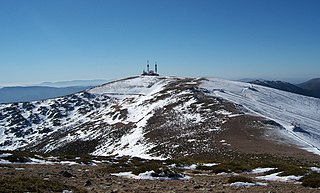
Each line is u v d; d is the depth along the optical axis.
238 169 32.34
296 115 133.38
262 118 97.06
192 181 23.91
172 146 82.94
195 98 129.38
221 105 115.31
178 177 26.20
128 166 33.34
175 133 94.94
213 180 24.78
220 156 66.56
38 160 36.38
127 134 111.56
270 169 32.88
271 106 143.50
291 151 67.19
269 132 84.44
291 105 160.00
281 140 78.19
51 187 17.20
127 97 195.38
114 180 23.31
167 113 119.25
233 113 103.19
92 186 19.98
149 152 82.69
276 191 19.34
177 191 18.72
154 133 99.56
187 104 124.00
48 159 38.03
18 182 17.28
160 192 18.20
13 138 162.75
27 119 185.88
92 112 184.00
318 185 21.28
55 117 184.88
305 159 57.94
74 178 23.17
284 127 94.38
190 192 18.47
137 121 124.12
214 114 106.00
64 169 29.20
